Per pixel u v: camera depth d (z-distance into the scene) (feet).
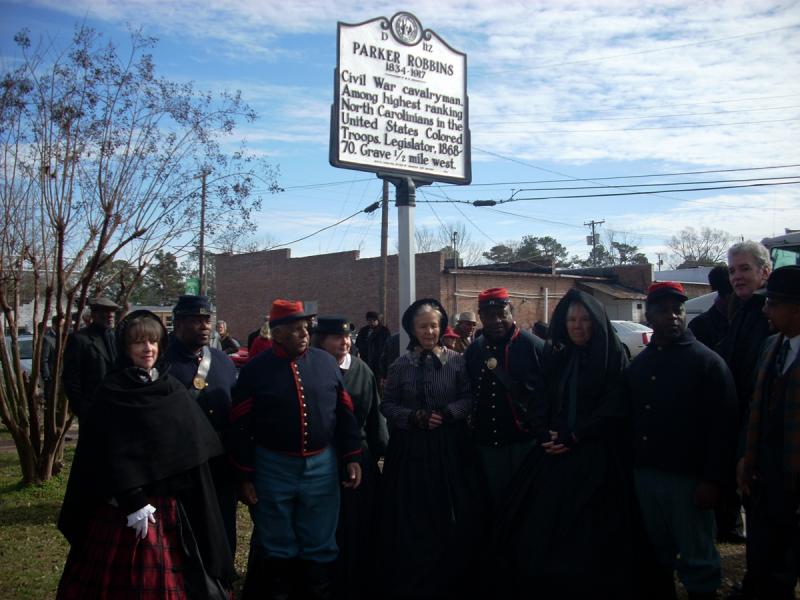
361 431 15.12
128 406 11.24
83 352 21.54
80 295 24.49
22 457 24.52
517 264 112.98
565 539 13.06
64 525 11.53
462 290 98.07
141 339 11.70
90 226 24.86
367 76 19.07
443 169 20.20
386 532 14.33
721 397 12.52
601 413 13.37
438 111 20.18
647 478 13.17
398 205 19.74
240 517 20.98
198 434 11.82
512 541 13.60
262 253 120.67
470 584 14.10
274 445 13.53
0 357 24.70
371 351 38.24
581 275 120.78
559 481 13.43
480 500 14.62
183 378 13.87
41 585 15.57
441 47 20.36
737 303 16.22
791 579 12.00
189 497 12.07
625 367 13.96
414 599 13.57
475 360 15.60
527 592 13.11
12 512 21.43
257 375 13.76
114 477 10.91
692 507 12.81
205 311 14.14
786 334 11.79
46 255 24.99
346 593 14.23
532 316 105.50
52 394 24.52
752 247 14.52
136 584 10.96
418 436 14.69
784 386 11.56
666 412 12.86
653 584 13.42
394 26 19.54
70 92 24.03
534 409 14.20
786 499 11.46
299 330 13.80
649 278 114.32
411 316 15.37
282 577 13.51
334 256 109.09
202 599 11.44
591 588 12.67
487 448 15.24
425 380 14.98
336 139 18.52
